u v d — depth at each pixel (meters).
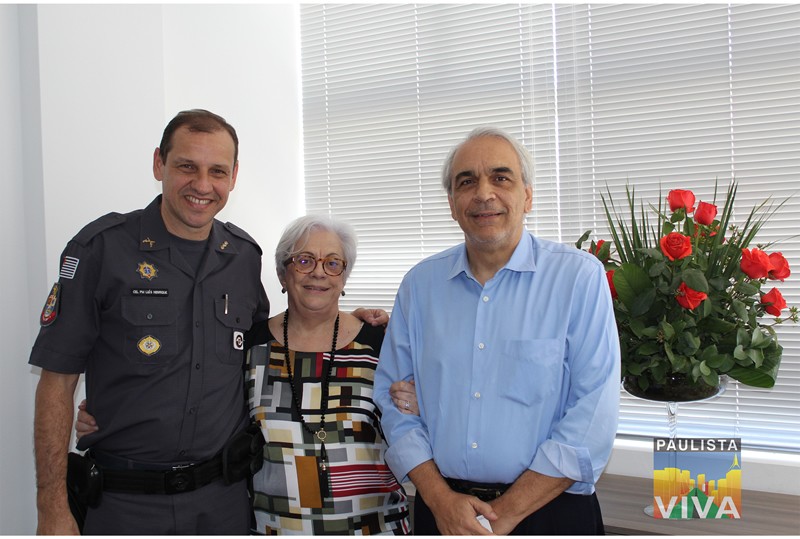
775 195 2.18
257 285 1.88
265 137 3.01
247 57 2.91
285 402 1.73
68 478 1.57
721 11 2.25
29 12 2.02
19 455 2.03
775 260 1.63
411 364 1.65
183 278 1.68
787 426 2.16
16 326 2.03
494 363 1.49
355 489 1.67
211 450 1.66
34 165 2.03
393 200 3.00
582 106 2.51
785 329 2.16
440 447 1.51
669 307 1.66
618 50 2.44
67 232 2.08
